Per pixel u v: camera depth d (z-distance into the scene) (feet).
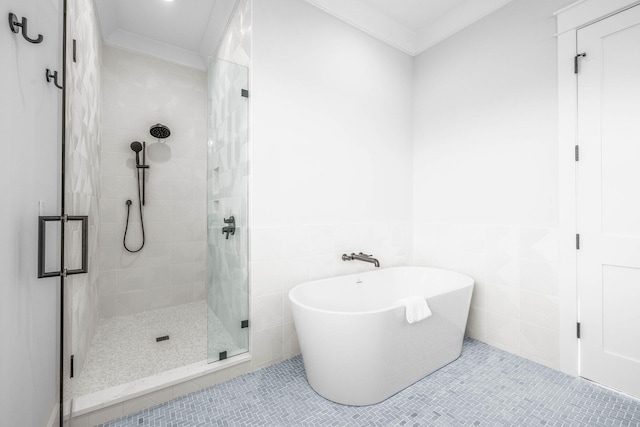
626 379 5.15
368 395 4.90
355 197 7.73
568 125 5.82
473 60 7.55
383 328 4.88
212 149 7.34
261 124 6.14
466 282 6.86
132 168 8.94
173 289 9.61
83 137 5.86
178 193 9.68
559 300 5.95
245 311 6.11
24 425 3.33
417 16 8.20
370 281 7.52
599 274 5.45
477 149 7.43
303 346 5.31
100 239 8.43
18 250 3.23
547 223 6.14
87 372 5.56
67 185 4.70
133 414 4.69
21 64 3.26
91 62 6.69
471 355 6.61
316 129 7.01
